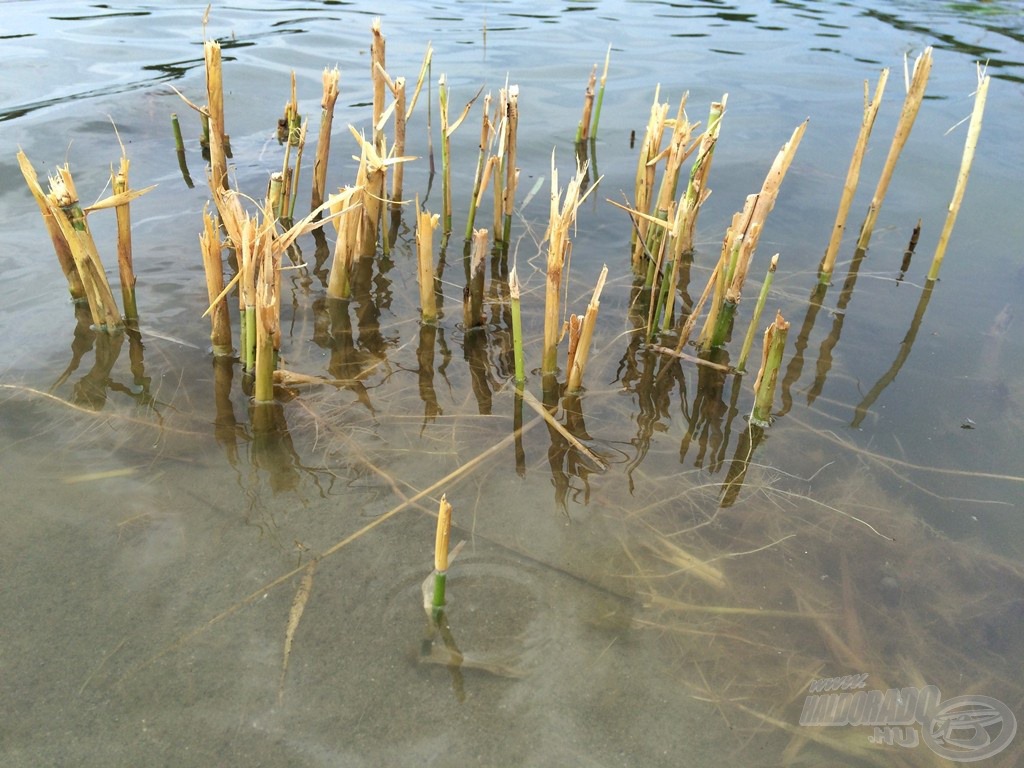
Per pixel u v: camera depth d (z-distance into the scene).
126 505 2.41
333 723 1.80
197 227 4.38
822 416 3.16
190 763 1.69
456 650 2.01
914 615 2.23
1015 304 4.00
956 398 3.27
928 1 11.59
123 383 3.05
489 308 3.91
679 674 2.00
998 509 2.65
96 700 1.80
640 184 4.13
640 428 3.08
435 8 10.38
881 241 4.68
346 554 2.29
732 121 6.44
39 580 2.11
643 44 8.77
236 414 2.94
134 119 5.79
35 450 2.62
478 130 6.20
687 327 3.48
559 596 2.21
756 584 2.31
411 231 4.67
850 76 7.69
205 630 2.00
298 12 9.60
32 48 7.26
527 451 2.88
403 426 2.97
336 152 5.49
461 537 2.41
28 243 4.04
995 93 7.23
